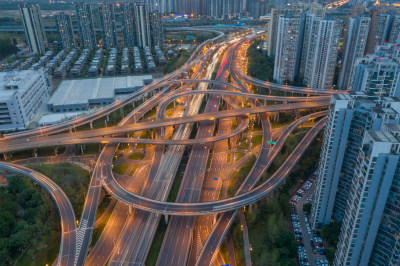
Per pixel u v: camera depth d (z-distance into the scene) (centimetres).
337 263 18562
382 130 16750
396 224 15375
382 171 14875
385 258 16238
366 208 15800
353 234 16588
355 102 19925
